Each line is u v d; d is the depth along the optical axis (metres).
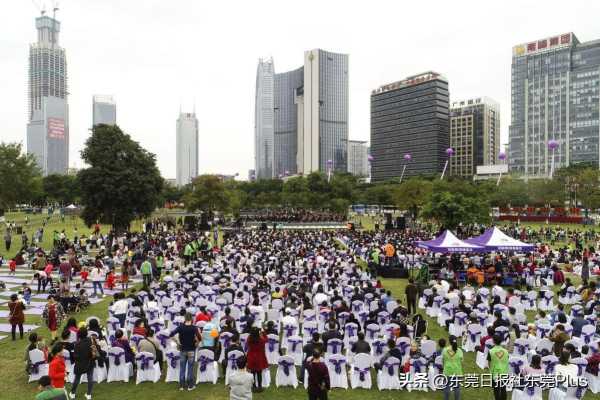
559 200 103.56
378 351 15.31
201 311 17.12
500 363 11.85
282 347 17.16
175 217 95.88
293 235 55.16
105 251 40.56
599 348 14.64
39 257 32.81
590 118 174.25
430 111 187.50
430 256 37.38
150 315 19.12
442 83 188.25
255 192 138.38
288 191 107.94
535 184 106.88
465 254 36.69
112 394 13.30
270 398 13.10
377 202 123.38
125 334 16.73
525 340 14.83
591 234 60.88
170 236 51.16
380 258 36.75
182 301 20.61
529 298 24.45
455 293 21.48
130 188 49.78
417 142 193.00
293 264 30.61
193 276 25.41
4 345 17.69
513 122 197.12
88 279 31.44
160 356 14.62
